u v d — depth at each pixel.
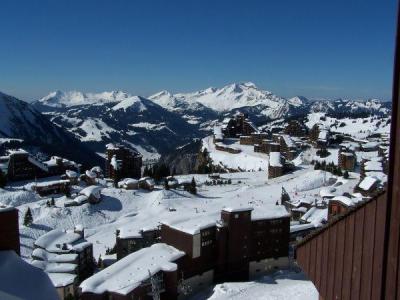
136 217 147.38
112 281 68.12
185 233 80.06
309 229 103.25
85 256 95.69
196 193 175.00
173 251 80.62
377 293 15.77
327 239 20.17
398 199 14.03
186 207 153.88
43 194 165.25
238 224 84.25
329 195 140.25
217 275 84.19
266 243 88.56
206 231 81.94
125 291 64.00
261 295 66.50
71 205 150.00
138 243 98.38
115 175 198.88
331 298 19.67
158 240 102.06
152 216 146.12
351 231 17.91
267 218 88.06
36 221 136.38
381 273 15.23
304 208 130.88
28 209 134.88
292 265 92.62
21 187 170.88
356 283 17.41
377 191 15.97
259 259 88.12
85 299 65.81
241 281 85.69
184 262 78.50
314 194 155.75
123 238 97.56
